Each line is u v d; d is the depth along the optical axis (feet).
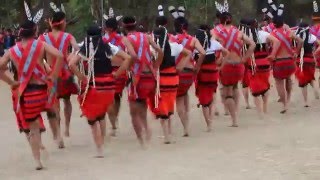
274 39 82.94
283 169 54.08
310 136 69.77
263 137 70.90
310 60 94.63
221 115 91.61
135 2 204.74
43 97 58.34
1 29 240.94
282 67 88.53
